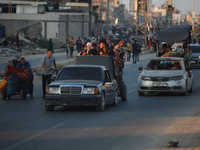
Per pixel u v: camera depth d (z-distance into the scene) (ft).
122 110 77.41
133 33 604.90
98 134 54.60
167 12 549.95
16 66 98.48
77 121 64.75
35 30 373.20
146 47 400.47
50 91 74.08
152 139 51.93
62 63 181.98
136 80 139.85
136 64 214.28
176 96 100.78
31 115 71.20
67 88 73.46
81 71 79.36
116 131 56.85
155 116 70.38
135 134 54.90
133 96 101.24
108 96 78.95
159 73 101.04
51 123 62.95
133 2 359.87
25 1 382.83
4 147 47.03
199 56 191.83
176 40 149.79
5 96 94.53
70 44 244.83
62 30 376.27
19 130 57.31
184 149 46.78
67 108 80.02
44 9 387.96
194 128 59.57
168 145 48.03
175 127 60.29
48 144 48.55
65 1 438.81
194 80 141.79
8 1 379.96
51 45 238.68
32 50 297.74
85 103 73.00
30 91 100.37
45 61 98.37
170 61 106.83
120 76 92.02
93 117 68.74
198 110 77.77
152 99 95.09
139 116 70.28
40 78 143.54
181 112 75.20
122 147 47.44
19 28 372.99
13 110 77.71
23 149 46.06
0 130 57.41
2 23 371.76
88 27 385.91
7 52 263.49
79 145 48.08
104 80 77.82
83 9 429.38
